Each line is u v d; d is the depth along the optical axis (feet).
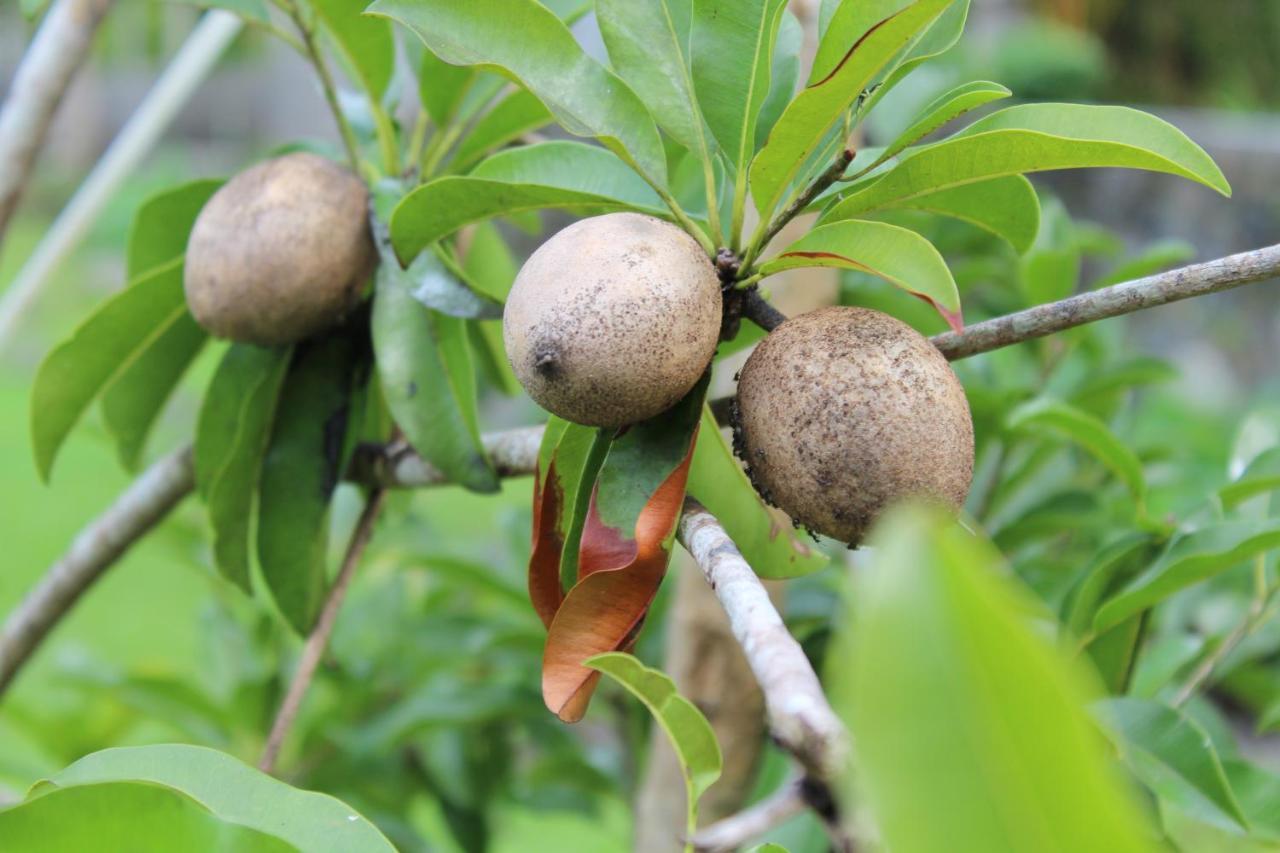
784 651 2.12
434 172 3.00
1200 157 2.37
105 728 4.13
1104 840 1.67
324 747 3.78
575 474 2.50
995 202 2.61
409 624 3.90
